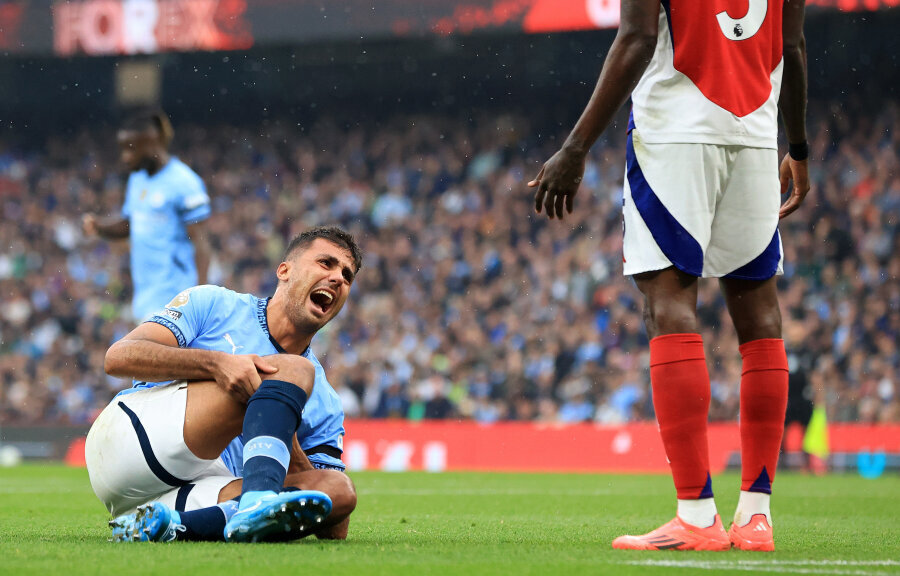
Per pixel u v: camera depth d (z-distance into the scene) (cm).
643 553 284
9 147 2327
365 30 1733
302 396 287
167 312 313
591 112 300
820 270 1731
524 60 2094
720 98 304
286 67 2184
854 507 629
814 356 1520
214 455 298
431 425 1412
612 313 1714
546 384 1639
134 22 1786
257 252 2088
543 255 1872
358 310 1866
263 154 2255
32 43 1805
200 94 2298
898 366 1533
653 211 303
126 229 737
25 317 1972
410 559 258
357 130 2270
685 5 304
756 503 309
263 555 254
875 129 1925
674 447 299
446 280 1900
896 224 1762
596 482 976
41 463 1467
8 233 2122
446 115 2255
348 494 307
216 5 1770
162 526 282
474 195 2072
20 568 231
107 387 1833
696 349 300
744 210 311
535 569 241
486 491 802
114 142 2305
